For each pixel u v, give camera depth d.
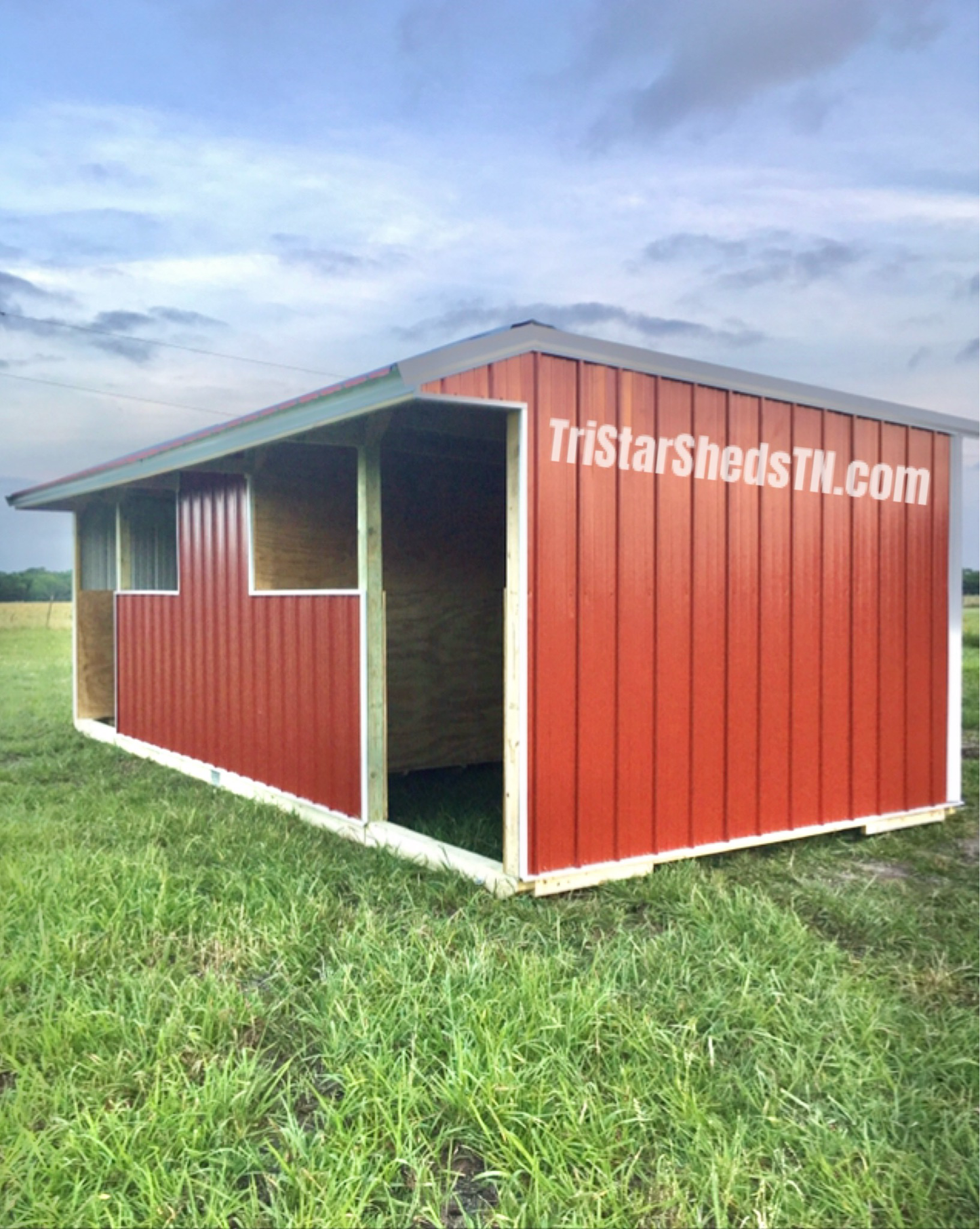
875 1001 3.14
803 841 5.60
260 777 6.34
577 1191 2.14
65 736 9.12
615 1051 2.74
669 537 4.88
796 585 5.46
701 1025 3.00
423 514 7.50
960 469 6.35
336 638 5.54
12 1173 2.20
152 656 7.94
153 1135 2.35
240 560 6.55
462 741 7.80
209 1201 2.14
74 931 3.57
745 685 5.22
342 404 4.36
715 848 5.07
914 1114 2.53
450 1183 2.21
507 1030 2.74
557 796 4.44
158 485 7.46
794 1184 2.20
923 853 5.36
